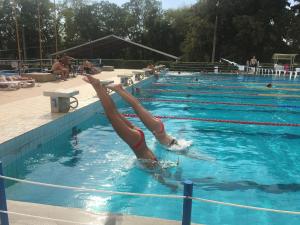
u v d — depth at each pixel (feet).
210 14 144.46
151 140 27.07
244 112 42.98
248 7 142.20
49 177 20.17
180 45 165.48
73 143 27.14
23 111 31.07
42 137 25.85
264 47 139.03
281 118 39.65
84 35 179.52
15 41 168.45
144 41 174.29
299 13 149.38
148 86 67.92
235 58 142.31
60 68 60.13
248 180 20.89
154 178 20.20
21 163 22.54
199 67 110.52
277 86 70.90
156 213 16.21
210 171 21.90
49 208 13.20
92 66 77.41
